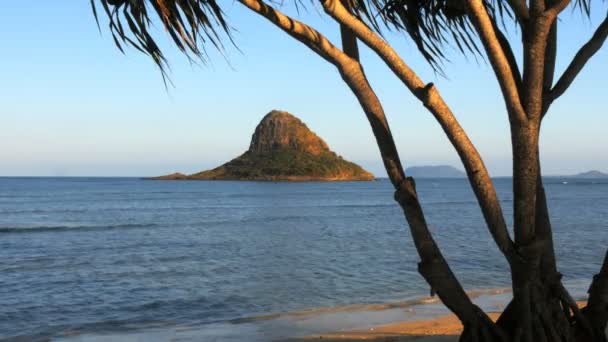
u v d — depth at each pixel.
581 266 15.56
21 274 15.59
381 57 3.74
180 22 3.16
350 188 136.50
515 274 3.98
